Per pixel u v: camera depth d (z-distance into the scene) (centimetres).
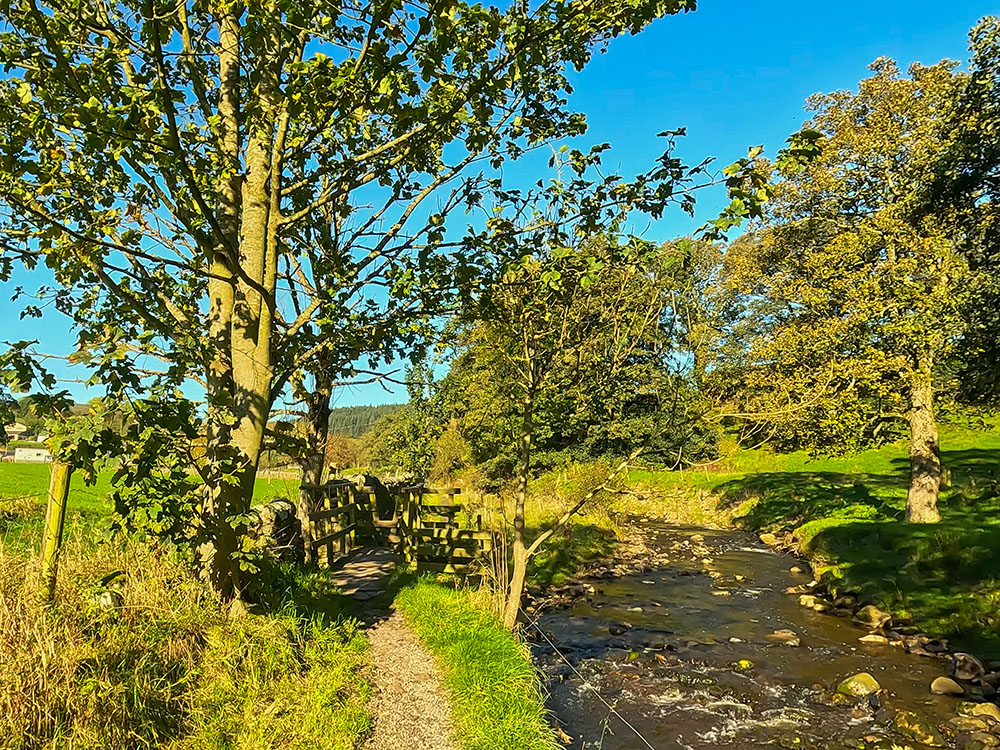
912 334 1659
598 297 844
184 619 553
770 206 2161
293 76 497
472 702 609
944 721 822
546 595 1449
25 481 1452
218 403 540
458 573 1086
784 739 781
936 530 1625
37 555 571
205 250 611
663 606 1422
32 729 397
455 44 488
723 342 857
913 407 1858
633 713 848
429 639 768
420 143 574
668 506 3119
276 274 684
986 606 1161
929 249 1664
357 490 1454
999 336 1402
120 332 587
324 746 496
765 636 1198
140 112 469
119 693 444
